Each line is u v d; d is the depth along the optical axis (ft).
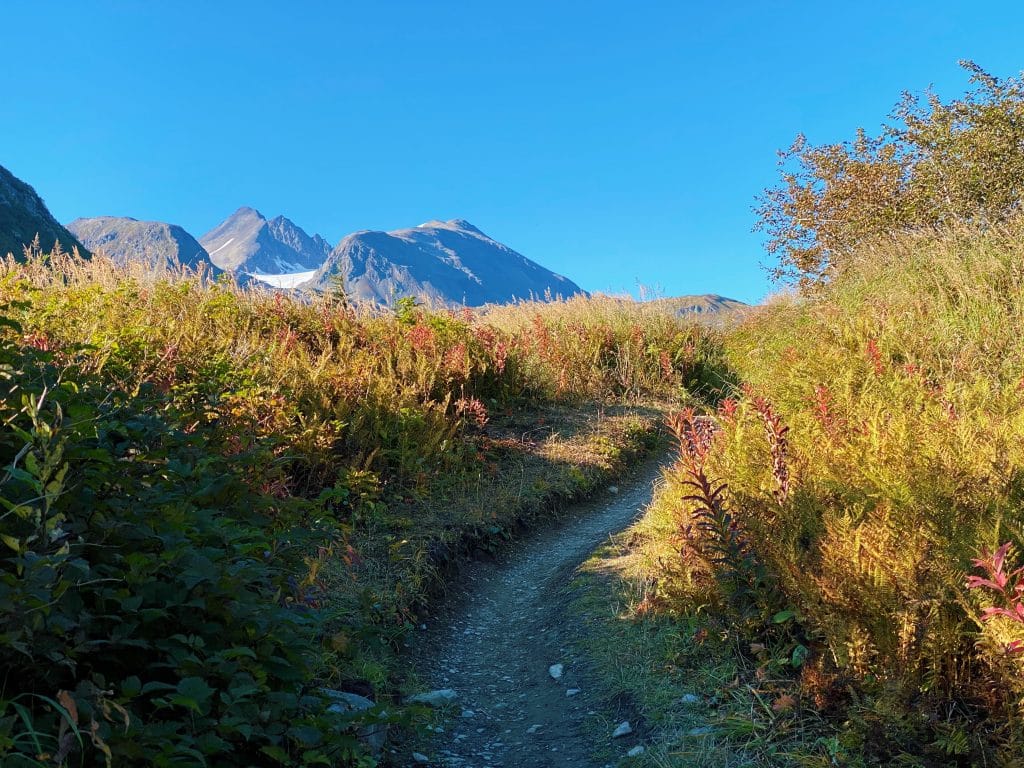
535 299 56.18
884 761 9.39
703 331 49.80
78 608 7.11
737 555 13.11
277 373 23.76
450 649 16.84
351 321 35.53
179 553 8.32
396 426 25.57
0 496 7.64
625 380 42.37
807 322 36.63
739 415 21.12
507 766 11.84
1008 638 9.07
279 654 9.45
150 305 28.55
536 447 31.45
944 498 11.91
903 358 25.41
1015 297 26.27
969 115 56.70
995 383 21.17
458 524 22.16
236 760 8.08
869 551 11.18
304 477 20.98
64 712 5.90
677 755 10.67
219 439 14.42
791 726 10.61
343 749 9.41
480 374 34.86
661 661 13.55
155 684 6.96
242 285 35.47
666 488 20.98
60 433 8.09
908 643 10.01
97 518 8.33
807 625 12.16
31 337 16.72
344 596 16.17
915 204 57.72
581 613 17.03
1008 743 8.78
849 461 15.39
